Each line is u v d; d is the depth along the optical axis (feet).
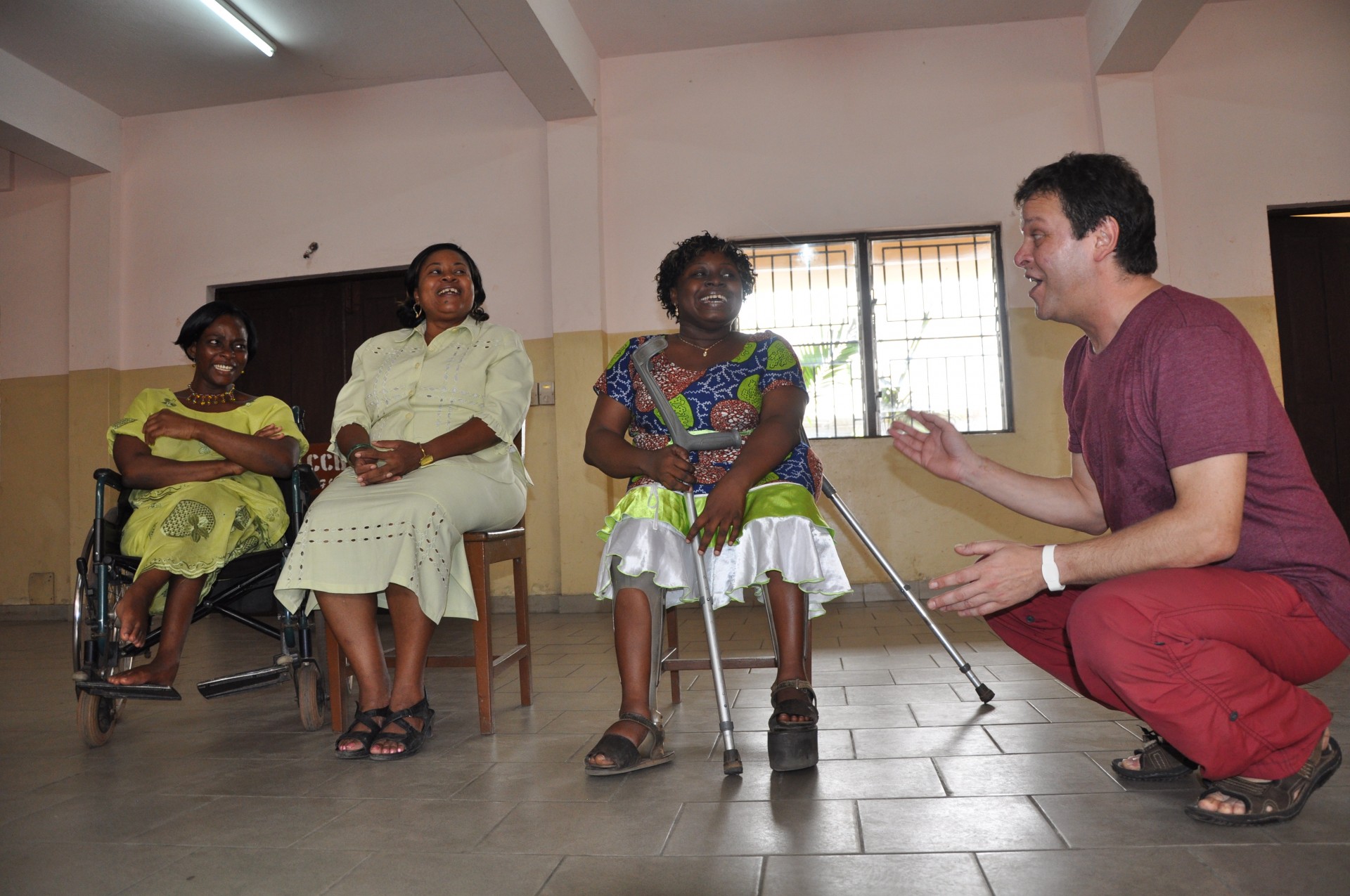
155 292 21.29
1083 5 17.94
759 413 7.08
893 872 4.35
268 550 8.68
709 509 6.22
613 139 19.42
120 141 21.52
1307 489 4.76
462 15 17.76
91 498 20.98
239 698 10.06
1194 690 4.57
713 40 18.94
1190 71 17.98
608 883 4.36
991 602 4.95
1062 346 18.10
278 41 18.48
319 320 21.02
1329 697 7.77
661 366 7.23
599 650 12.71
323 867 4.73
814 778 5.99
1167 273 17.76
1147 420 4.93
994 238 18.62
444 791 6.02
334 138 20.68
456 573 7.63
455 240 20.01
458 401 8.34
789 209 18.95
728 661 7.79
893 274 18.93
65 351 21.71
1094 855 4.48
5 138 19.42
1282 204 17.63
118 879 4.66
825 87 18.95
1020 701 8.19
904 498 18.30
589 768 6.10
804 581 6.43
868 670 10.21
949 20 18.42
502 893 4.29
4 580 21.49
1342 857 4.31
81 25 17.84
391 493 7.47
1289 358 17.98
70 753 7.61
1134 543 4.66
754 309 19.22
